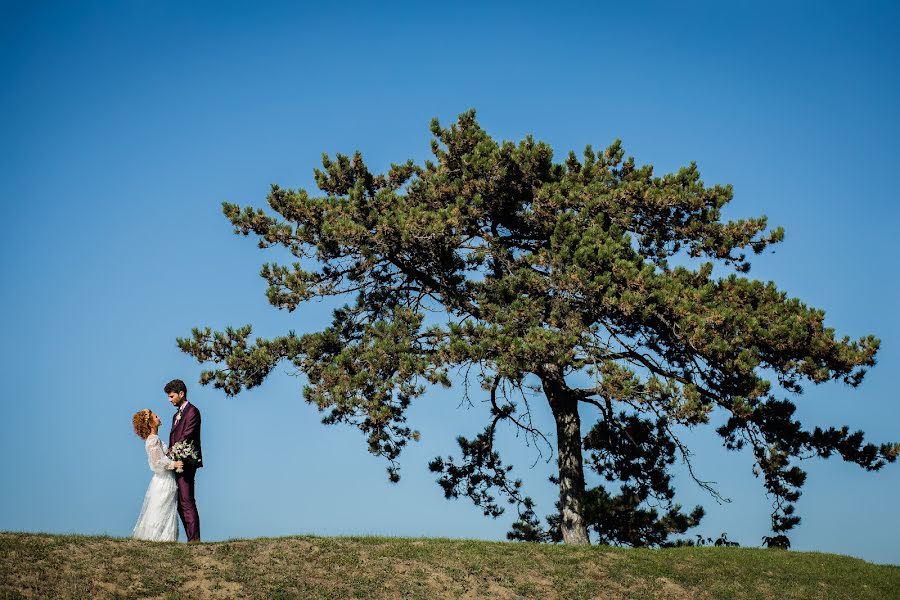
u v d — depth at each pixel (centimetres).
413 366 2047
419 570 1593
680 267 2206
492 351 2050
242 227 2317
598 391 2016
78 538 1480
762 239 2331
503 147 2355
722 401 2152
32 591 1270
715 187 2333
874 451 2164
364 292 2428
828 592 1773
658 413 1984
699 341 2003
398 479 2316
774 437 2220
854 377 2098
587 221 2280
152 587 1355
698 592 1706
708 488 2266
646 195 2309
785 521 2255
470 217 2302
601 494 2364
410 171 2572
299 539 1669
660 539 2370
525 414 2488
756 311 2133
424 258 2298
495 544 1820
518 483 2703
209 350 2281
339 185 2469
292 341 2261
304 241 2273
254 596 1391
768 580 1806
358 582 1502
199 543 1553
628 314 2052
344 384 2069
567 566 1736
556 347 2003
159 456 1548
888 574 1931
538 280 2144
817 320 2092
